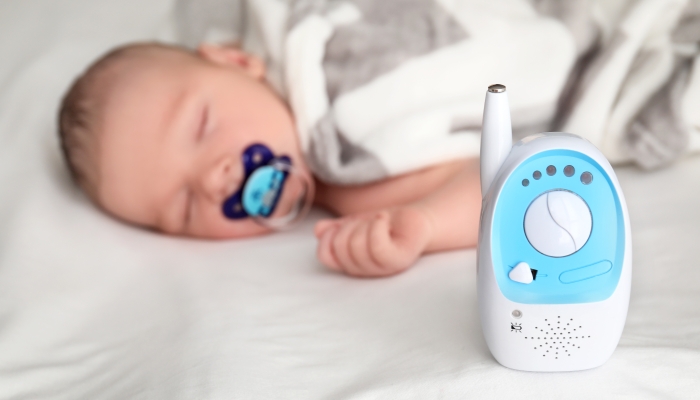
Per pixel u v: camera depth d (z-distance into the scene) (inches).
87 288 40.4
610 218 24.7
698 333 26.7
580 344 24.6
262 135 49.1
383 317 31.2
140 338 33.1
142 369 29.5
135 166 47.9
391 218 37.9
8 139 55.3
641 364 24.6
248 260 41.9
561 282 24.8
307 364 27.9
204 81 49.6
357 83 49.6
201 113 48.6
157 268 42.4
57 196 50.5
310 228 48.9
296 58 50.5
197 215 47.8
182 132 47.7
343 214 50.0
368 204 48.5
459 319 29.8
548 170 24.6
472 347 27.2
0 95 58.7
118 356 32.2
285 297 34.9
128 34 67.4
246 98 50.0
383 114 48.6
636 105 46.0
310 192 50.5
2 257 42.7
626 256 24.5
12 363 32.7
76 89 51.4
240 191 47.2
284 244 44.8
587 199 24.6
